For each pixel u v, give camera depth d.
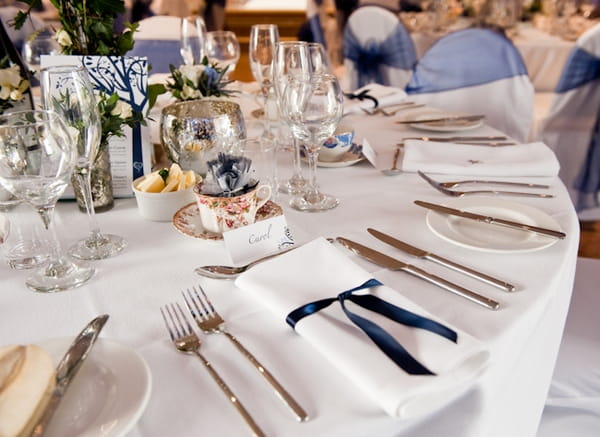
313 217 0.81
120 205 0.90
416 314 0.50
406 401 0.41
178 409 0.44
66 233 0.80
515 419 0.61
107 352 0.47
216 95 1.19
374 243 0.72
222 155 0.74
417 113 1.37
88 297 0.61
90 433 0.38
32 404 0.38
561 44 2.24
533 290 0.59
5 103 0.88
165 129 0.92
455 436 0.47
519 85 2.01
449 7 2.56
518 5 2.48
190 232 0.74
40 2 0.92
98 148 0.75
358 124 1.31
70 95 0.67
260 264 0.61
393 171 0.98
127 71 0.88
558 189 0.88
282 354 0.50
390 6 2.61
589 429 0.91
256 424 0.42
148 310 0.59
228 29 4.61
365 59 2.53
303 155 1.11
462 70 2.07
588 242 2.33
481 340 0.50
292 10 4.56
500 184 0.91
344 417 0.42
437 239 0.72
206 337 0.53
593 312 1.00
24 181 0.62
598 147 2.15
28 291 0.63
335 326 0.50
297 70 1.01
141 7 3.54
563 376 0.92
